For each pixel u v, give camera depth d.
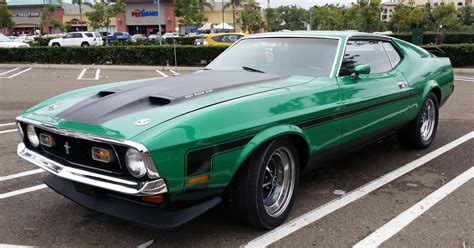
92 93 3.47
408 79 4.62
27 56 20.58
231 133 2.73
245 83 3.45
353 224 3.32
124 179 2.59
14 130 6.53
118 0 45.53
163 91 3.18
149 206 2.70
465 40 26.52
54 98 3.53
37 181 4.31
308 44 4.07
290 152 3.25
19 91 11.06
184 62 19.17
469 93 10.02
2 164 4.84
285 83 3.47
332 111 3.46
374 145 5.52
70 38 34.34
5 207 3.69
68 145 2.83
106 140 2.53
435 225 3.29
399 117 4.50
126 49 19.67
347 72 3.83
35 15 78.06
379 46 4.52
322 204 3.69
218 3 71.81
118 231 3.23
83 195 3.02
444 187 4.06
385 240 3.08
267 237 3.11
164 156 2.46
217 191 2.79
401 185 4.12
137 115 2.73
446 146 5.43
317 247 2.98
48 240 3.11
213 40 21.59
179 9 53.19
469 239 3.08
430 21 47.09
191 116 2.65
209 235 3.14
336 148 3.66
